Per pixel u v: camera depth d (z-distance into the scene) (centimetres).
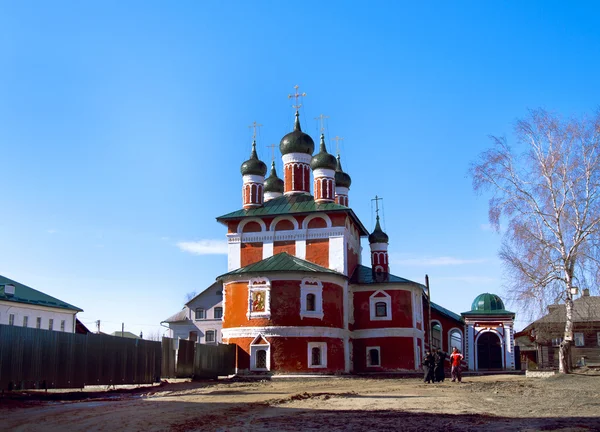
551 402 2442
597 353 5906
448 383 3803
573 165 4028
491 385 3488
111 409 2278
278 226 5512
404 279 5559
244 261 5497
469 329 6762
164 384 3791
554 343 6028
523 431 1659
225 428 1802
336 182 6988
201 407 2378
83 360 3100
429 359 3969
